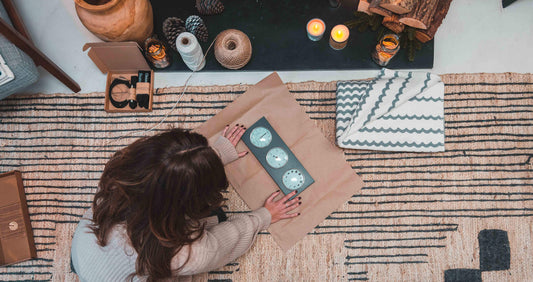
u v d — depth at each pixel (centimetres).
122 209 89
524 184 147
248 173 148
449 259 144
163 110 155
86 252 95
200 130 152
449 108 151
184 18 154
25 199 152
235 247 123
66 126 156
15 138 156
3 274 148
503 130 149
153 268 93
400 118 141
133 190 84
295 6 154
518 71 151
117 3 123
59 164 155
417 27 134
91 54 140
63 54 160
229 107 153
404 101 139
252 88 154
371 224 146
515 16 155
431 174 148
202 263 101
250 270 145
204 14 153
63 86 159
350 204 147
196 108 154
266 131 149
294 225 146
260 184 147
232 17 154
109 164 95
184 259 97
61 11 162
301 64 152
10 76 126
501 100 151
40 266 148
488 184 147
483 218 146
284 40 153
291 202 142
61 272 148
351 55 151
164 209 85
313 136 150
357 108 139
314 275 145
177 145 84
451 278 144
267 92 154
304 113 152
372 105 139
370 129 141
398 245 145
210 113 154
